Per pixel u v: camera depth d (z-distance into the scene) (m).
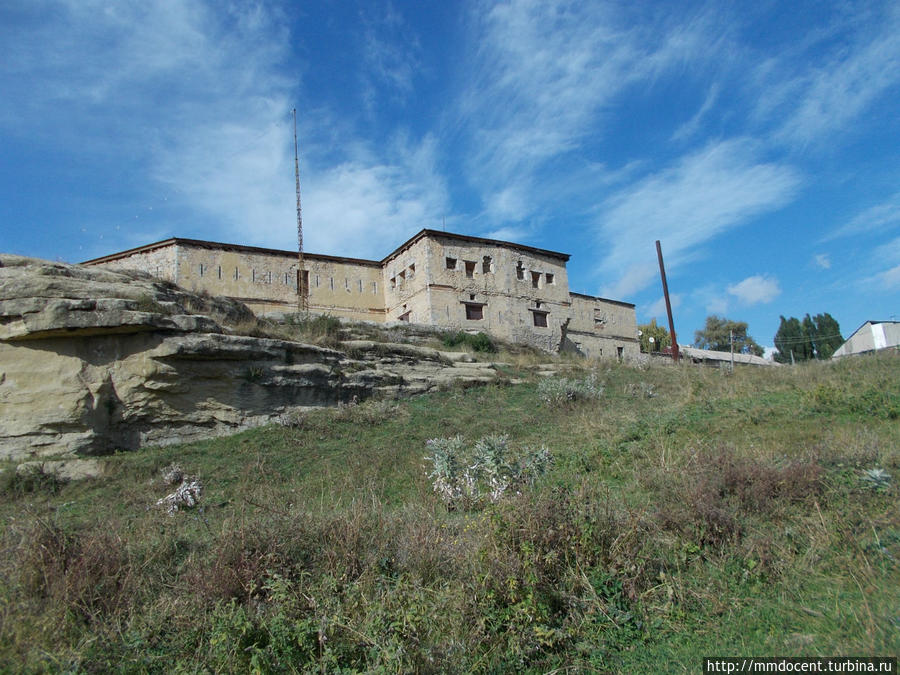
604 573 5.69
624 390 19.70
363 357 18.23
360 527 6.55
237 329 15.01
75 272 13.59
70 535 6.25
